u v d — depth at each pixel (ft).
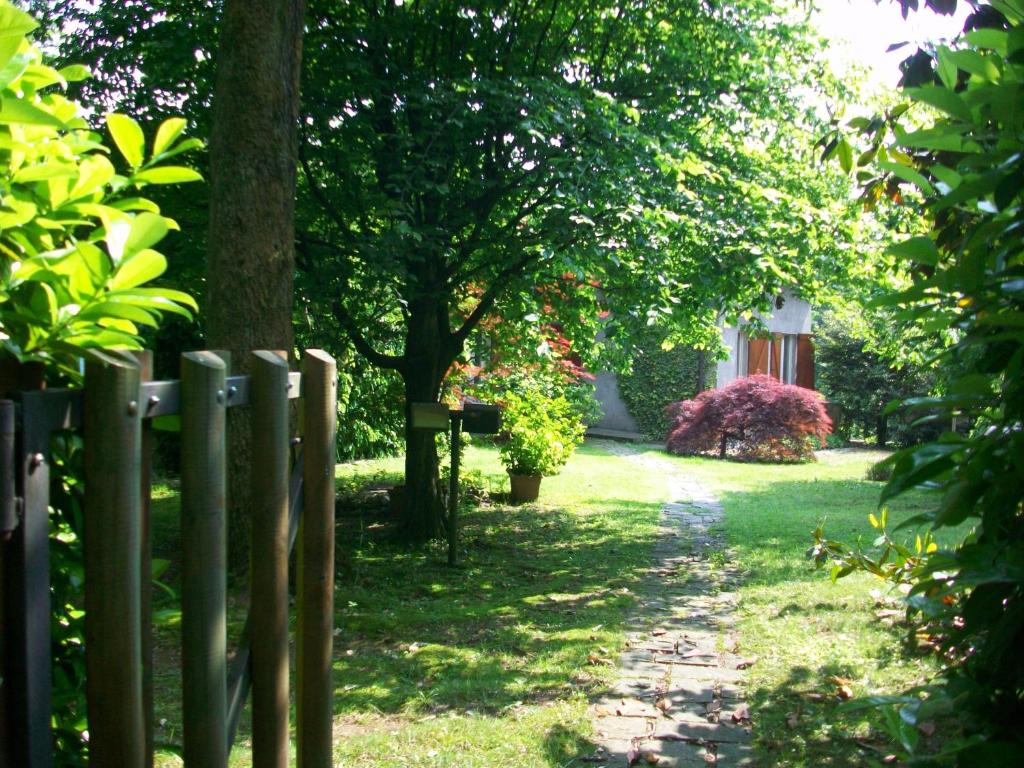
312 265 26.07
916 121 11.98
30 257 4.44
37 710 3.85
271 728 6.07
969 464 4.38
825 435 63.57
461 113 23.52
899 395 68.49
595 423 74.69
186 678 5.03
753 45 29.07
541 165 24.88
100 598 4.25
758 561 25.72
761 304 28.71
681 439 62.28
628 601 21.52
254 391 5.99
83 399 4.25
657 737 12.73
